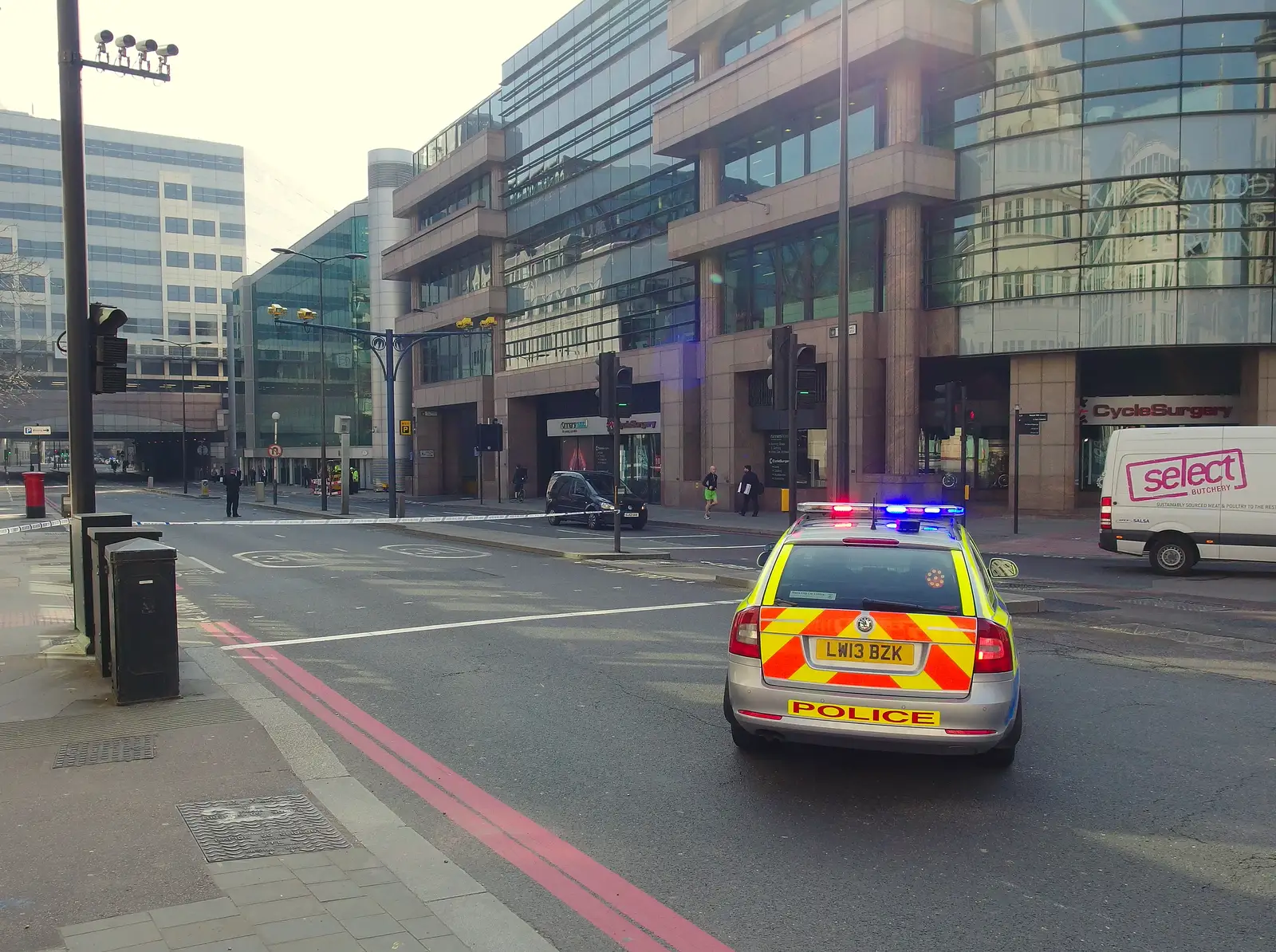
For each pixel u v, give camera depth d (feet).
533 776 18.04
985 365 93.97
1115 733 21.21
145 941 11.09
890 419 89.61
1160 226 80.18
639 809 16.34
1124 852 14.61
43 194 309.22
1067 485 85.40
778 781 17.80
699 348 112.57
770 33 104.17
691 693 24.39
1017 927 12.17
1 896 12.30
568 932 11.89
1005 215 86.17
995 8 86.48
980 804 16.71
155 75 35.24
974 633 16.56
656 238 121.49
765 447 108.17
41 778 17.01
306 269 250.16
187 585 46.24
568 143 139.64
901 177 85.35
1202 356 87.20
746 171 107.55
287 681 25.62
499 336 157.28
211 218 342.03
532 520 101.40
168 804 15.79
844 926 12.18
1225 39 78.84
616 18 128.36
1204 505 49.26
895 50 86.28
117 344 30.19
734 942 11.71
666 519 97.40
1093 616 37.14
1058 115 83.66
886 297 90.27
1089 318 82.48
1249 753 19.67
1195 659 29.53
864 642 16.90
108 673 24.27
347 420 114.73
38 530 79.56
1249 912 12.64
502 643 31.09
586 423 137.08
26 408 249.34
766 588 18.04
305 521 104.06
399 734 20.68
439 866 13.51
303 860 13.57
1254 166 78.64
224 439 316.19
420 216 189.16
